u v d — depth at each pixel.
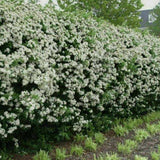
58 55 4.87
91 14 6.64
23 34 4.44
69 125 5.39
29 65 4.25
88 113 5.85
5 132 4.08
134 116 7.52
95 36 5.92
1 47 4.18
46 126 4.98
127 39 7.39
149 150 5.02
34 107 4.11
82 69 5.23
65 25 5.34
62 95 5.11
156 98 8.42
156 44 8.84
